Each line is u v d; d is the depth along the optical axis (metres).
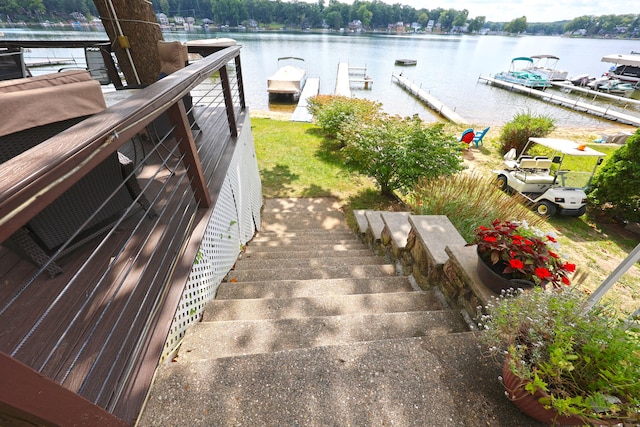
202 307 2.07
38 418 0.74
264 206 6.25
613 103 18.45
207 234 2.29
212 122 4.22
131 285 1.57
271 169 7.81
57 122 1.38
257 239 4.67
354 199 6.60
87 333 1.32
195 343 1.69
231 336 1.75
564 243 5.27
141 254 1.77
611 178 5.63
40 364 1.17
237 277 2.82
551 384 1.12
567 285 1.58
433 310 2.17
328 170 7.87
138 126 1.15
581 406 1.01
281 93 18.02
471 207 3.17
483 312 1.77
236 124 3.97
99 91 1.48
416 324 1.90
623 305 3.76
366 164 6.12
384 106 17.62
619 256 4.96
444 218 2.65
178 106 1.78
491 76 26.67
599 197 5.87
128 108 1.13
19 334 1.27
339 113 9.21
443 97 19.95
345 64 30.05
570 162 6.32
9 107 1.16
